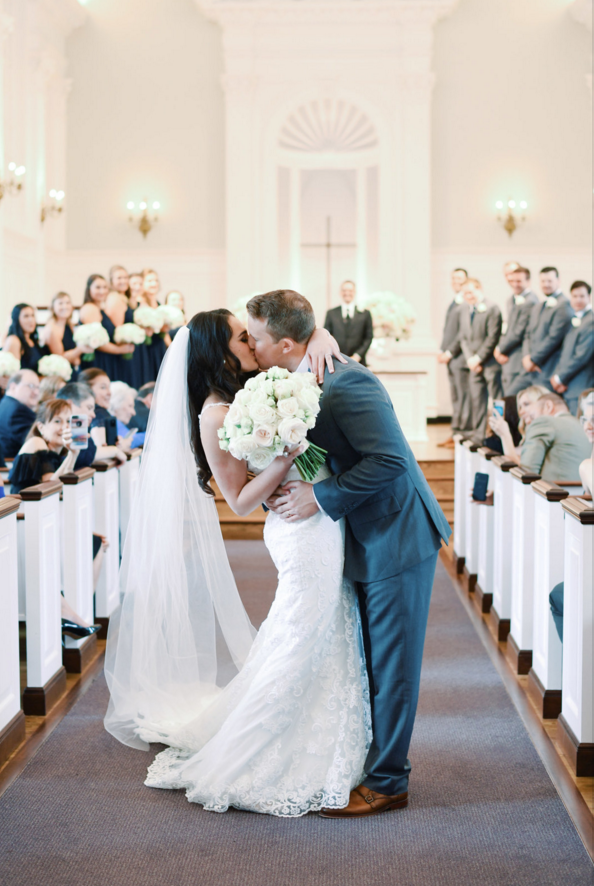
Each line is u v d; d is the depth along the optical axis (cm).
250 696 249
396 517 238
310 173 1219
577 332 752
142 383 757
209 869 216
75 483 366
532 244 1155
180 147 1152
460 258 1158
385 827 237
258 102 1117
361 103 1118
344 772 243
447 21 1138
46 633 325
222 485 245
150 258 1161
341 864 218
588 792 259
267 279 1134
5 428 508
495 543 427
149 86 1149
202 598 302
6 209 941
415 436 905
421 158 1117
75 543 369
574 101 1141
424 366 1134
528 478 358
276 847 226
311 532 241
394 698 239
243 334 254
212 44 1142
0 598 278
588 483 329
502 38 1138
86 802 251
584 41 1134
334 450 236
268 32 1107
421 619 239
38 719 315
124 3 1143
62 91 1137
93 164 1154
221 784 246
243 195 1121
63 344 699
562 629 303
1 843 229
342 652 248
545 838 231
